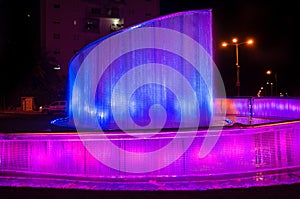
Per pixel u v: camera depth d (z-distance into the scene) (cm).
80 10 6150
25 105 4575
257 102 2038
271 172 661
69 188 589
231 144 661
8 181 636
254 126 680
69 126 1499
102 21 6309
